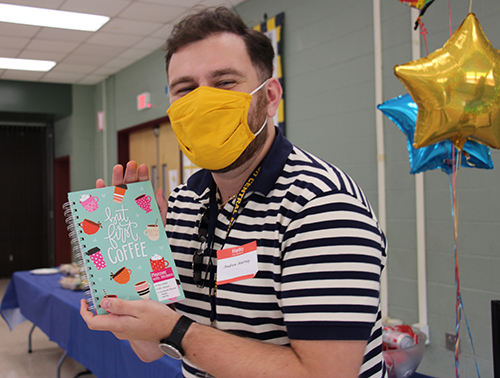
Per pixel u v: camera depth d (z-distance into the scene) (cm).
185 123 77
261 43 80
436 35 252
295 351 65
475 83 146
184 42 78
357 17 298
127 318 71
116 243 80
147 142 599
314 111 332
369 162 293
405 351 152
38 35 477
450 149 174
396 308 277
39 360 357
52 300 289
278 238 71
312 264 65
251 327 75
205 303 84
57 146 778
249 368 65
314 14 329
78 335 248
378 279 67
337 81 313
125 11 416
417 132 162
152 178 593
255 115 79
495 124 151
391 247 279
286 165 78
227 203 82
